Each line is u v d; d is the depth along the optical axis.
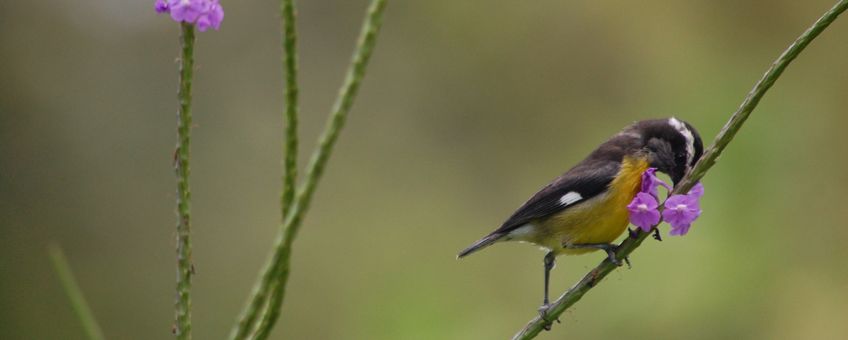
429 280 15.34
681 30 14.89
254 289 3.01
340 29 17.47
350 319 15.37
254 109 17.64
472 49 16.11
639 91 15.12
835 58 14.06
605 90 15.41
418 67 16.50
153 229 16.78
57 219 16.09
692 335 12.83
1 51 16.25
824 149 13.46
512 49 15.88
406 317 14.69
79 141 16.67
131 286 16.30
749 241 12.98
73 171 16.48
